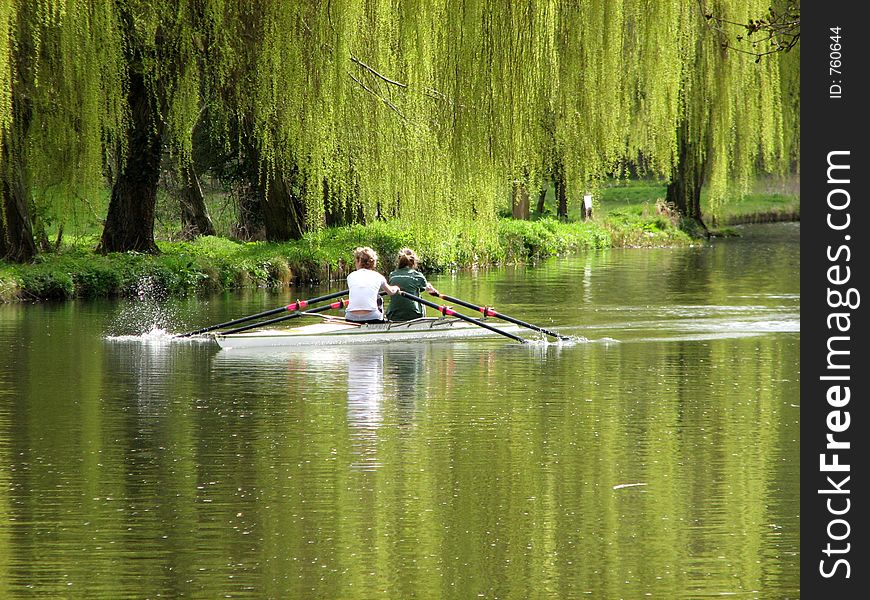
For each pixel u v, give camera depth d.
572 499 18.59
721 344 36.31
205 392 27.73
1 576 15.07
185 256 55.91
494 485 19.39
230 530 16.95
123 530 16.92
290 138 41.16
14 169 49.56
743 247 90.81
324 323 37.78
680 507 18.19
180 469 20.31
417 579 15.04
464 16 36.41
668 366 31.86
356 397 27.19
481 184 38.16
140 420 24.41
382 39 39.66
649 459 21.20
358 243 64.50
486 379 29.81
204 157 70.94
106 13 41.78
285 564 15.55
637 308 46.22
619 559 15.84
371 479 19.70
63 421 24.23
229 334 35.88
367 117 41.31
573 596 14.52
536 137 37.94
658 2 39.81
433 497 18.64
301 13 38.47
